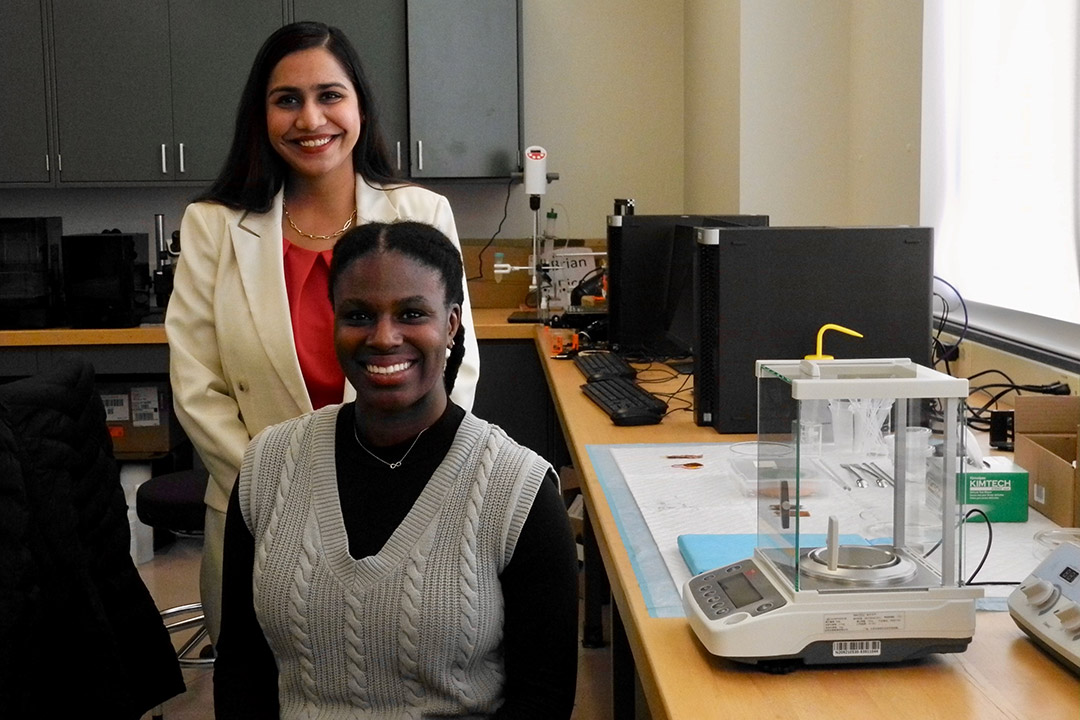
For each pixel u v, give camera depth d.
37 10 4.71
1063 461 1.75
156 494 3.13
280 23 4.74
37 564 1.92
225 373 2.13
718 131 4.38
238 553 1.56
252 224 2.12
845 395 1.25
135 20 4.72
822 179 4.01
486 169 4.82
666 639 1.34
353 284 1.45
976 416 2.44
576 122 5.24
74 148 4.76
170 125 4.77
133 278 4.43
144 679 2.21
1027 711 1.14
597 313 4.35
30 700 1.93
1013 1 3.10
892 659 1.24
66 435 2.00
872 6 3.75
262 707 1.58
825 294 2.40
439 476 1.46
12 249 4.37
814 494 1.27
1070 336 2.81
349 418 1.52
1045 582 1.32
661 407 2.57
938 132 3.45
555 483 1.49
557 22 5.20
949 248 3.50
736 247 2.38
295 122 2.05
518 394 4.48
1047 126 2.92
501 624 1.47
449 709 1.46
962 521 1.26
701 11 4.75
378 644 1.44
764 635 1.22
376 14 4.77
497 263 4.60
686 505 1.88
